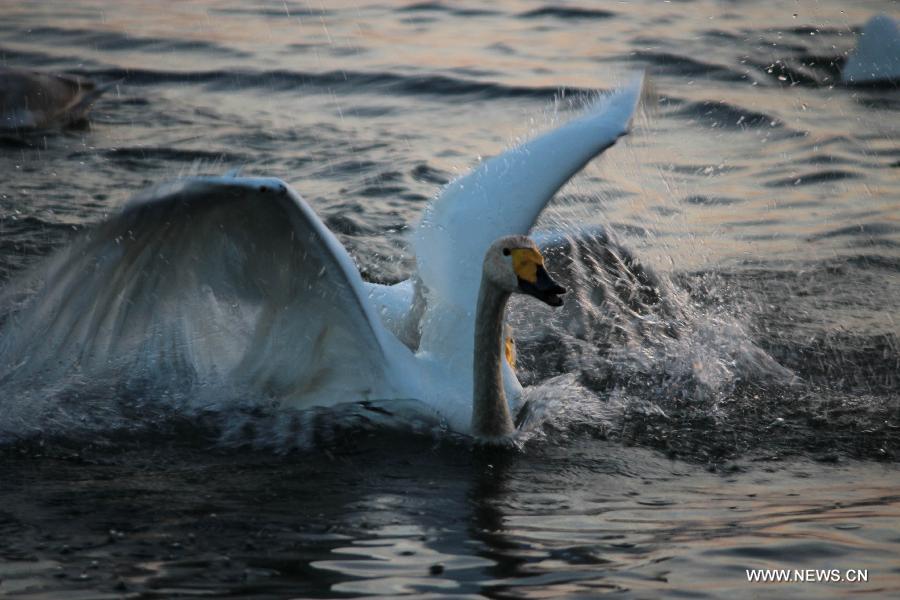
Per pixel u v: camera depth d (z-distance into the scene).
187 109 20.53
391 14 26.83
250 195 8.98
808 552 7.76
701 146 18.64
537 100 20.48
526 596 7.08
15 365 9.81
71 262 9.38
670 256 14.75
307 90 21.52
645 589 7.16
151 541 7.91
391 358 10.40
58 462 9.54
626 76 12.29
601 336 12.73
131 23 26.00
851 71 21.94
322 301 10.02
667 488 9.14
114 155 18.03
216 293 10.08
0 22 25.83
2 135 18.69
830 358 12.23
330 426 10.28
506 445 10.04
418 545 7.88
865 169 17.69
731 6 27.05
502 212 10.95
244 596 7.05
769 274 14.38
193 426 10.34
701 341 12.50
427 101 20.75
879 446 10.15
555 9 26.89
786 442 10.27
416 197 16.42
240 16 26.73
